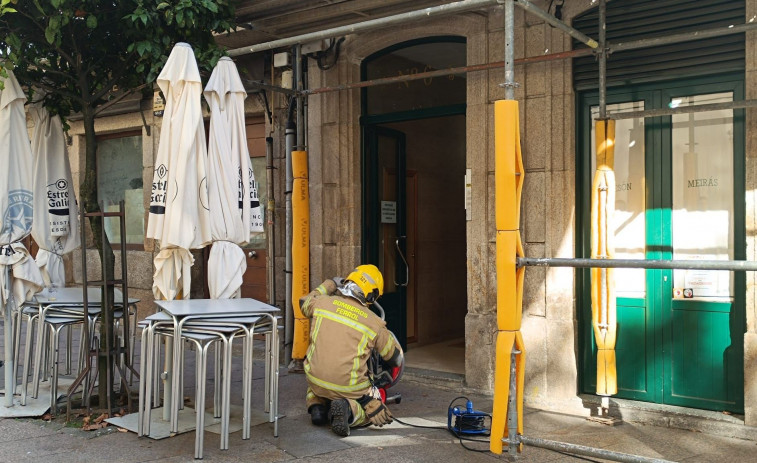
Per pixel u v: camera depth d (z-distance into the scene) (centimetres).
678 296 551
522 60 583
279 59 762
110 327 555
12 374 577
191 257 533
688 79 543
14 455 468
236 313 492
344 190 736
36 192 624
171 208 508
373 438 509
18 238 570
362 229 750
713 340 536
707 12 525
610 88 578
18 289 578
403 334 818
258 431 524
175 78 516
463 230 987
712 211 539
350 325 525
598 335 543
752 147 502
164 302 525
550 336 595
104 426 531
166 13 538
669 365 554
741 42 512
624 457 381
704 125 541
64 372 734
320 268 741
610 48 534
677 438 507
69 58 581
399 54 743
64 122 660
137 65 593
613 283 537
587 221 593
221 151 532
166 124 521
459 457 467
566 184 589
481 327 633
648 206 565
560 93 590
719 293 534
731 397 527
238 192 545
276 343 509
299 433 520
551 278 595
